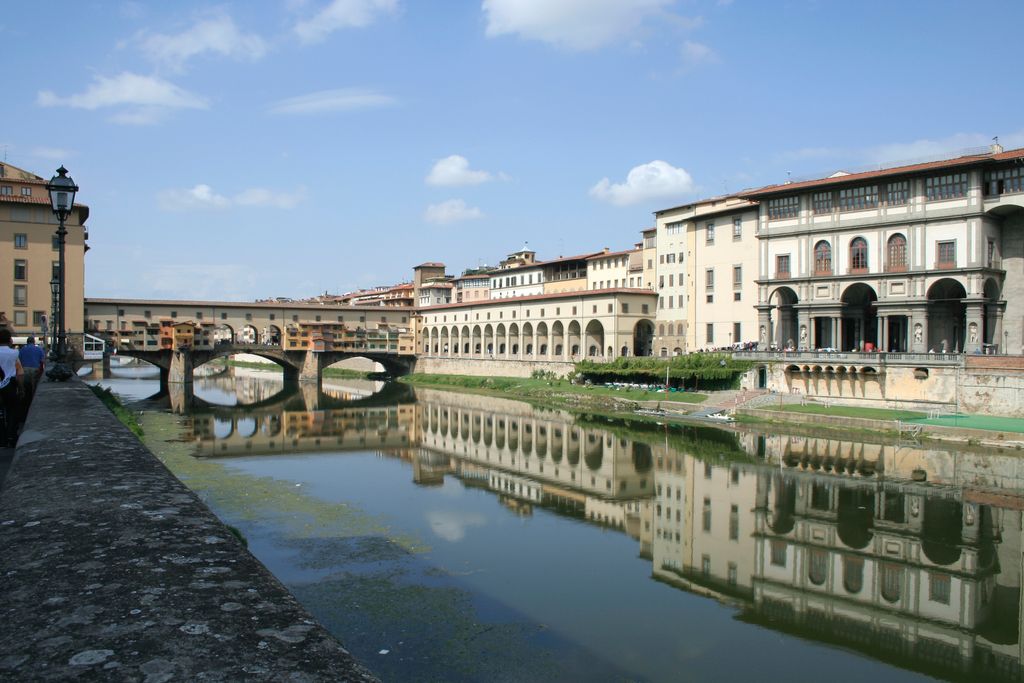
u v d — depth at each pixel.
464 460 68.25
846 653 28.14
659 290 122.94
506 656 26.33
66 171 30.11
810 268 91.25
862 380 82.94
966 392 74.12
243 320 154.00
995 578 36.59
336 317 166.75
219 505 46.50
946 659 27.77
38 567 6.34
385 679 24.22
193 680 4.45
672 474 60.50
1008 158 74.06
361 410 108.06
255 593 6.09
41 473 10.24
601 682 24.81
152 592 5.88
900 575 37.06
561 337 146.62
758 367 93.19
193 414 97.56
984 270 76.44
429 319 173.38
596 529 44.31
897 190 83.62
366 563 35.84
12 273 108.75
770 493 53.25
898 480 56.50
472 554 38.19
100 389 78.81
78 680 4.37
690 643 28.42
